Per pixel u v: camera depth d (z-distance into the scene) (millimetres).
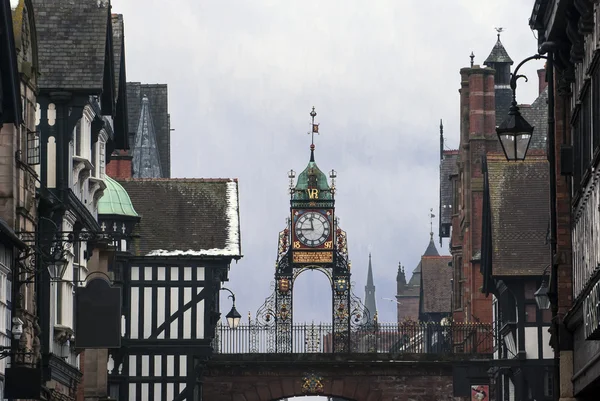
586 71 64562
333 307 154500
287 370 150250
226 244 137000
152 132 165250
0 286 72625
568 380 72750
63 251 82188
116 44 106688
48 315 88062
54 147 92062
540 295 93500
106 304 90125
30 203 82438
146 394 133000
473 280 157750
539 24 75812
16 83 66562
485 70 161375
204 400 149375
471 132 160875
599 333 58000
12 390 72688
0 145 78188
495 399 147000
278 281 154250
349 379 150375
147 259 134500
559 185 74562
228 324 144875
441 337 158750
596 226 59812
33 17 84688
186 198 141375
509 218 132750
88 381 109812
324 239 156125
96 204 105750
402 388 149750
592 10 62875
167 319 134125
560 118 75250
